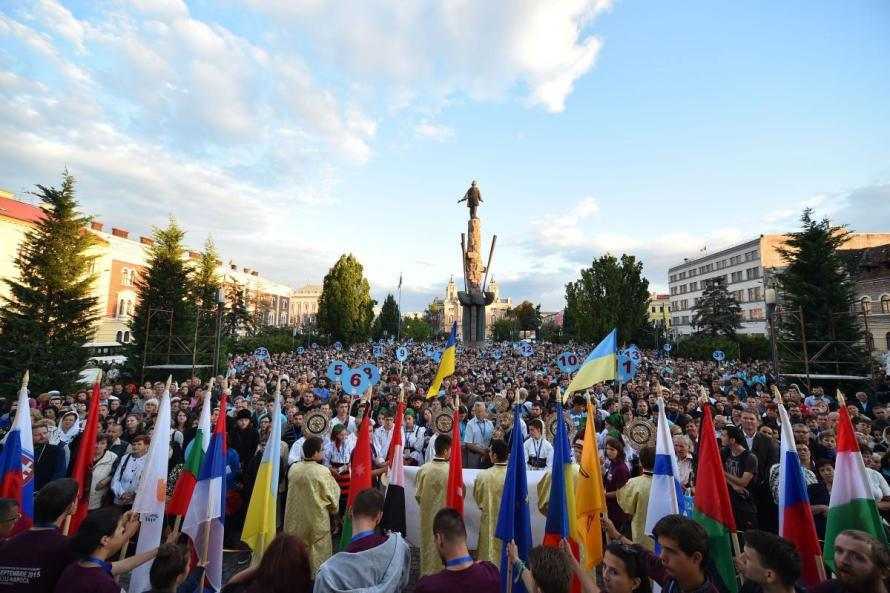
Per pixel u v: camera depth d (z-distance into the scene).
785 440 4.55
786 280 24.33
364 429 5.91
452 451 5.36
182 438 7.68
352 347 54.38
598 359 6.96
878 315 34.69
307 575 3.13
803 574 4.19
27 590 3.05
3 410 11.42
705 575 2.86
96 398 5.43
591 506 4.69
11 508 3.48
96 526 3.12
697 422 8.87
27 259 19.23
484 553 5.41
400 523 6.02
